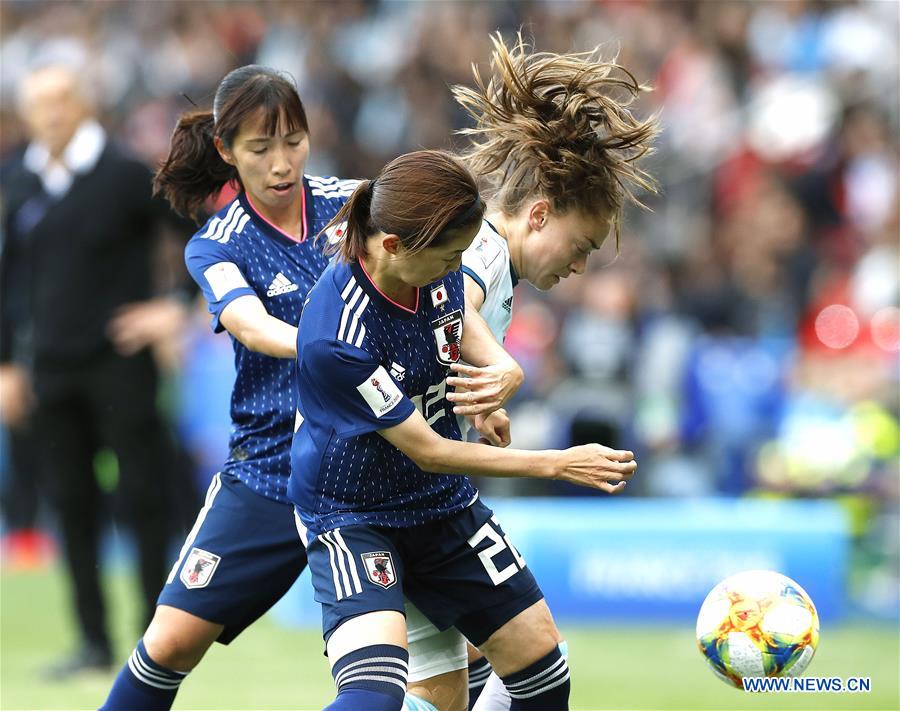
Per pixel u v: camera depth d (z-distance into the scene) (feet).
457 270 43.29
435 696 46.21
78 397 77.25
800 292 125.59
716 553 93.09
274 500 48.06
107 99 161.99
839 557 93.30
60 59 86.69
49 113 76.54
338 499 42.83
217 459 118.01
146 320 76.74
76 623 77.97
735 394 111.96
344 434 41.78
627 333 109.29
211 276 47.44
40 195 77.51
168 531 79.05
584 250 46.39
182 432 111.45
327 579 42.57
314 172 148.66
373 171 148.56
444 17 158.81
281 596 49.24
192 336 119.03
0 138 144.97
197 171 50.67
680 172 143.33
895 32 155.02
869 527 105.09
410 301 41.96
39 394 77.41
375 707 40.01
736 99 150.10
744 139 144.97
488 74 153.28
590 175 45.29
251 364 48.42
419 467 42.39
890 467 106.11
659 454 110.63
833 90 145.28
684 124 146.20
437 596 44.39
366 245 41.09
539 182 45.60
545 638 44.14
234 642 87.86
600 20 156.56
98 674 76.74
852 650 84.33
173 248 111.96
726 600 45.32
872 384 110.32
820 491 105.91
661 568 93.15
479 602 44.01
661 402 112.47
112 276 76.89
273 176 47.11
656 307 122.11
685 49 152.25
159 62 164.04
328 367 41.14
